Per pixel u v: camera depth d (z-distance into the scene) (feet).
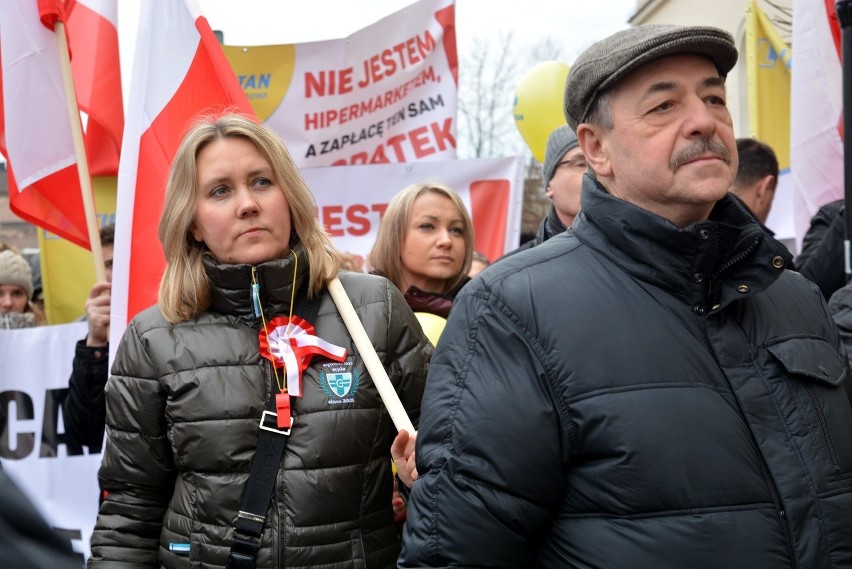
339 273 8.41
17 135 12.50
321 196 17.62
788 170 18.53
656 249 5.96
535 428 5.73
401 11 18.25
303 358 7.71
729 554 5.36
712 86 6.14
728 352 5.86
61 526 13.08
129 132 11.62
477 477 5.75
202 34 11.44
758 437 5.67
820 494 5.58
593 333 5.82
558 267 6.16
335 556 7.41
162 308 8.04
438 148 18.20
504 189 17.70
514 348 5.91
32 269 19.98
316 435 7.52
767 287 6.07
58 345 13.52
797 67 12.94
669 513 5.46
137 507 8.00
